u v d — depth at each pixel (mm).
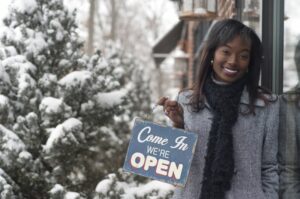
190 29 14586
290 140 2709
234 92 2469
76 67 4598
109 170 4531
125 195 3816
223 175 2385
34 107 4191
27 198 4148
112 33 28453
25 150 4004
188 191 2521
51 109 4051
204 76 2568
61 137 3904
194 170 2525
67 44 4605
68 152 4008
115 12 30688
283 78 3150
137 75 9875
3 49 4418
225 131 2412
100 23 31359
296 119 2748
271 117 2492
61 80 4289
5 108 4055
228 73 2488
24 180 4027
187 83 15641
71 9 4809
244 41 2484
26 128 4078
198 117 2523
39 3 4621
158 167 2529
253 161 2443
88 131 4449
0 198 3723
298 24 2973
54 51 4527
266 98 2508
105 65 4969
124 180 4438
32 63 4379
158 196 3844
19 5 4547
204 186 2432
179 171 2496
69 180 4242
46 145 3939
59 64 4516
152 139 2559
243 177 2426
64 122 4016
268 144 2492
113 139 4668
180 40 17281
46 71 4426
